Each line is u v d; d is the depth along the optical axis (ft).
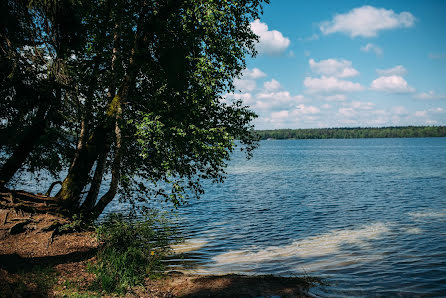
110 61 34.50
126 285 22.97
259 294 23.20
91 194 35.94
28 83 30.71
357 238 46.16
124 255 26.86
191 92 30.86
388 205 72.23
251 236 47.34
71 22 30.96
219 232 49.49
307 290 25.09
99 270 24.22
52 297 19.15
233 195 88.12
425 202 74.84
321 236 47.55
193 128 29.73
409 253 39.06
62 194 34.91
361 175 137.39
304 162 224.94
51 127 33.73
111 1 31.24
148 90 35.12
